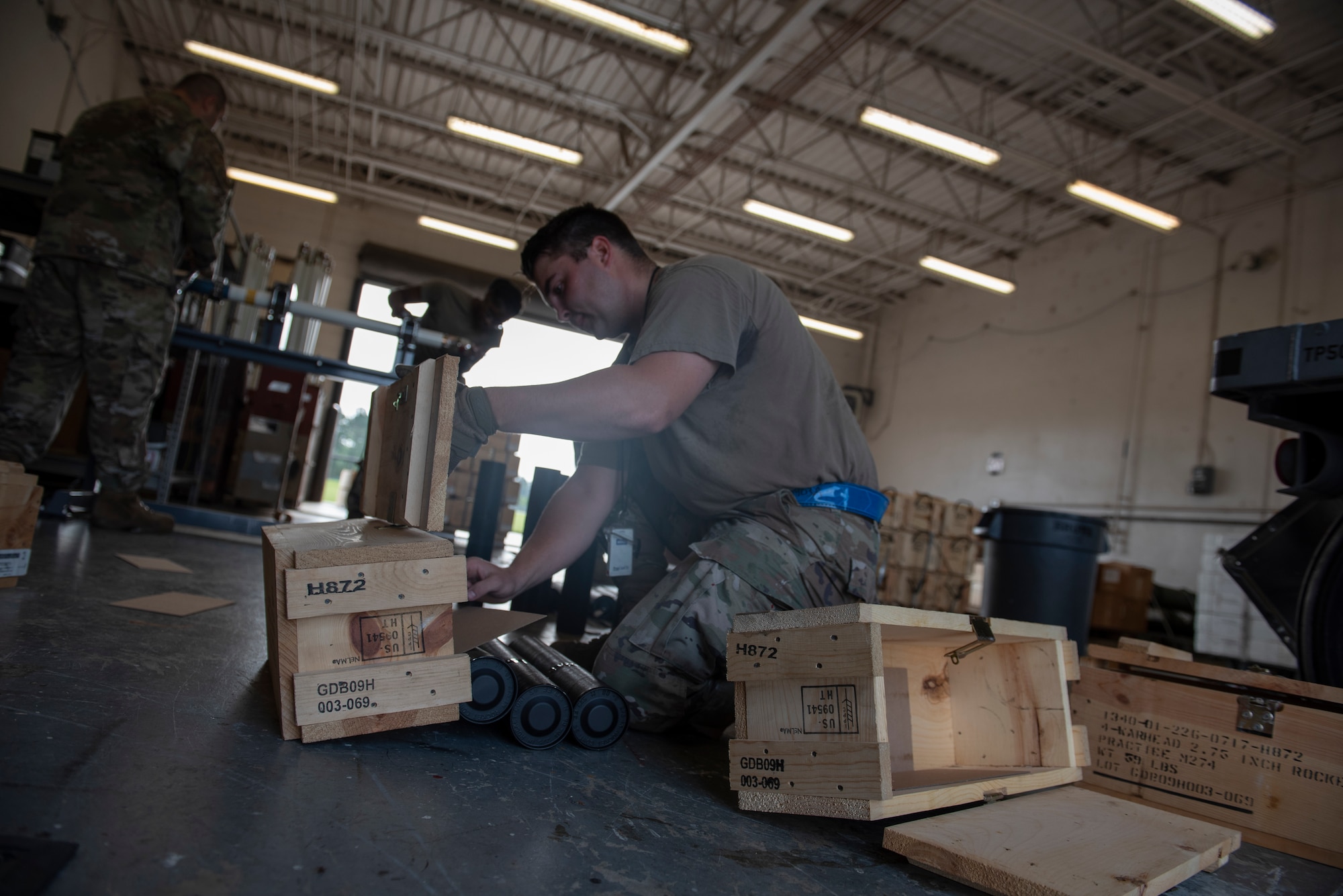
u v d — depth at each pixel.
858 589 1.37
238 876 0.62
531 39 8.01
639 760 1.18
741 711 1.06
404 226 11.62
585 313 1.54
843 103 8.36
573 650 1.86
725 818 0.97
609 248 1.50
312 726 0.95
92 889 0.56
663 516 1.76
